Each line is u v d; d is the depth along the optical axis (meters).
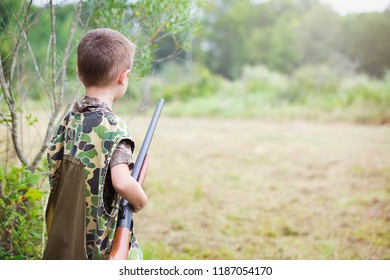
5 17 2.96
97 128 1.80
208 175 6.88
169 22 3.04
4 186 2.41
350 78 14.49
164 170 7.10
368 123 11.31
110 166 1.76
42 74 3.11
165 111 13.60
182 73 16.88
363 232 4.64
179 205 5.45
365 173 6.84
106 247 1.80
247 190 6.13
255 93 14.78
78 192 1.81
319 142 9.20
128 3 3.02
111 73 1.85
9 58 3.06
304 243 4.36
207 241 4.40
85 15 3.11
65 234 1.82
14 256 2.62
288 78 15.76
